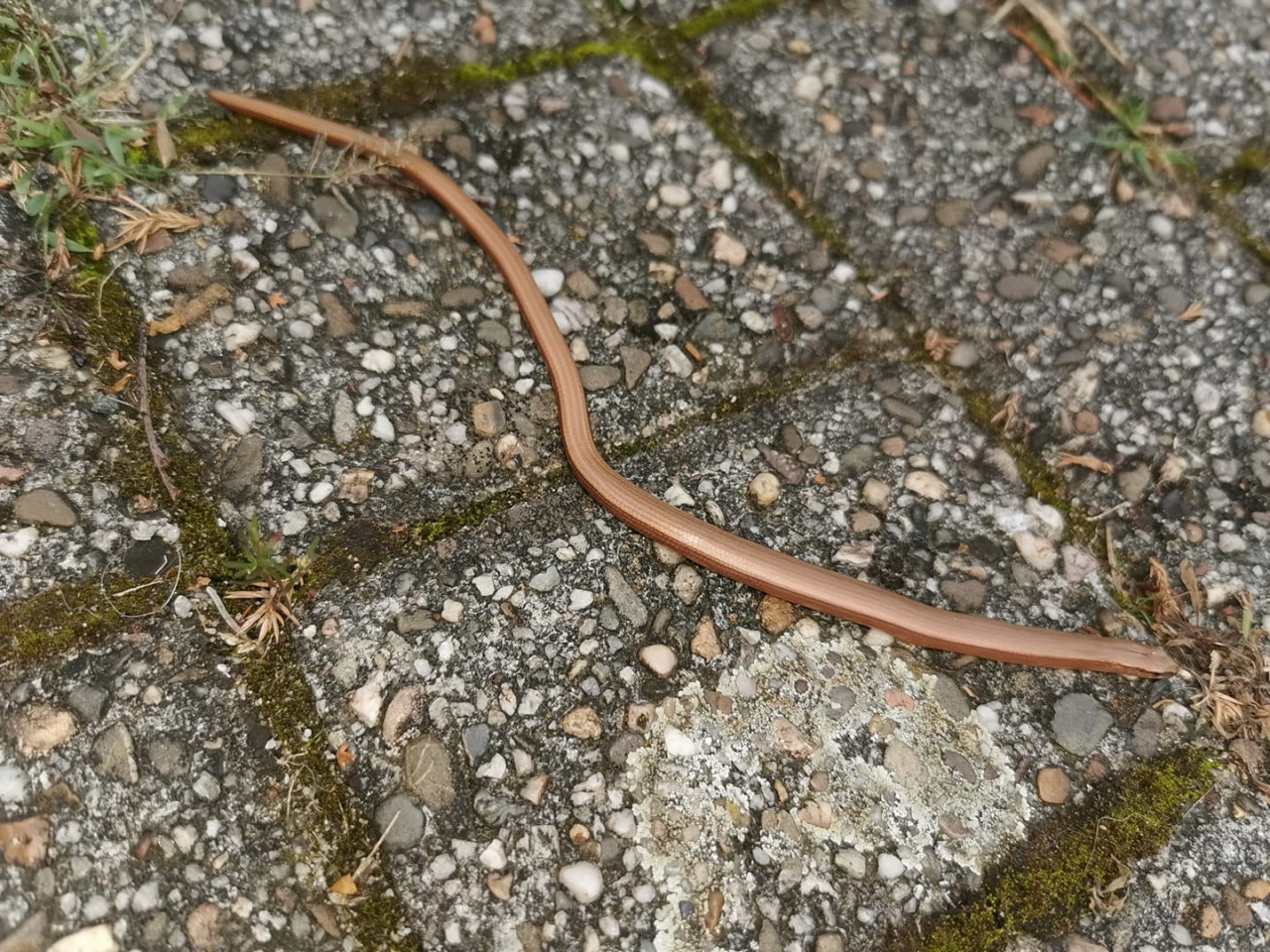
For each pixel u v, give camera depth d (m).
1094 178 0.44
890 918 0.34
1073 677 0.38
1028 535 0.39
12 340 0.35
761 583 0.37
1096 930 0.35
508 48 0.43
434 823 0.33
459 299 0.40
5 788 0.32
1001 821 0.36
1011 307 0.42
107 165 0.37
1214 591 0.39
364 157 0.40
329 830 0.33
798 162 0.43
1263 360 0.42
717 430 0.39
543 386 0.39
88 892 0.32
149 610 0.34
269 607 0.35
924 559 0.38
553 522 0.37
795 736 0.36
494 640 0.36
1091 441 0.41
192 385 0.36
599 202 0.42
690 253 0.41
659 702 0.36
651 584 0.37
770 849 0.34
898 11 0.46
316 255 0.39
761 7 0.45
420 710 0.34
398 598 0.36
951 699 0.37
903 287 0.42
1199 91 0.46
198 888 0.32
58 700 0.33
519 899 0.33
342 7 0.42
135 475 0.35
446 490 0.37
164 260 0.37
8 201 0.37
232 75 0.40
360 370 0.38
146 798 0.33
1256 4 0.48
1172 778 0.36
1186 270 0.43
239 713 0.34
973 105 0.45
